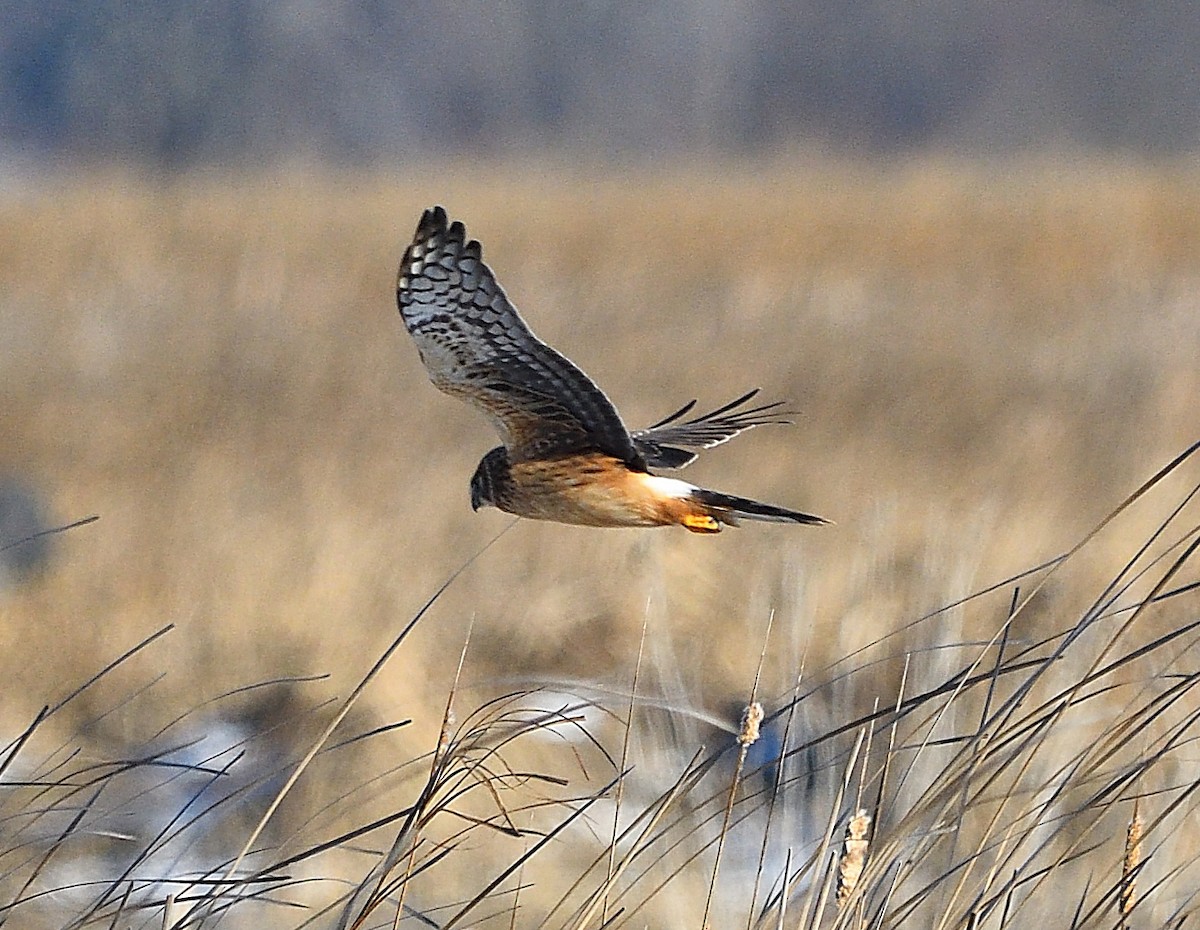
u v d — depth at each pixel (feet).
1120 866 26.05
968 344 75.82
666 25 238.07
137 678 42.60
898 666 36.11
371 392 65.67
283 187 159.02
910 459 57.77
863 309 84.79
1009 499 51.52
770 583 42.75
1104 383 66.49
